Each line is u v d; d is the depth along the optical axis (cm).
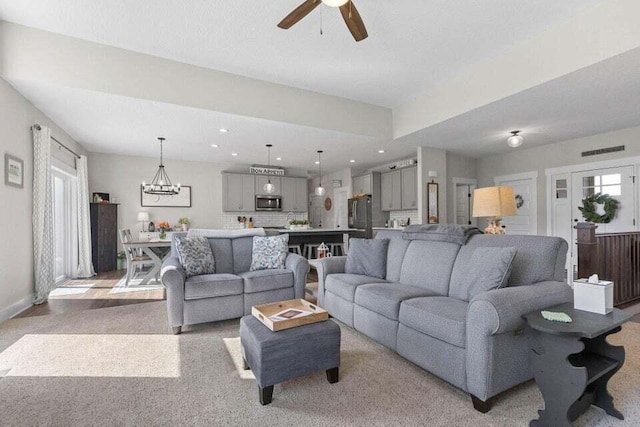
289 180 829
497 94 361
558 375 146
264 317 199
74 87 326
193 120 429
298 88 446
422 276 269
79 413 166
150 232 667
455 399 178
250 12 282
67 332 283
